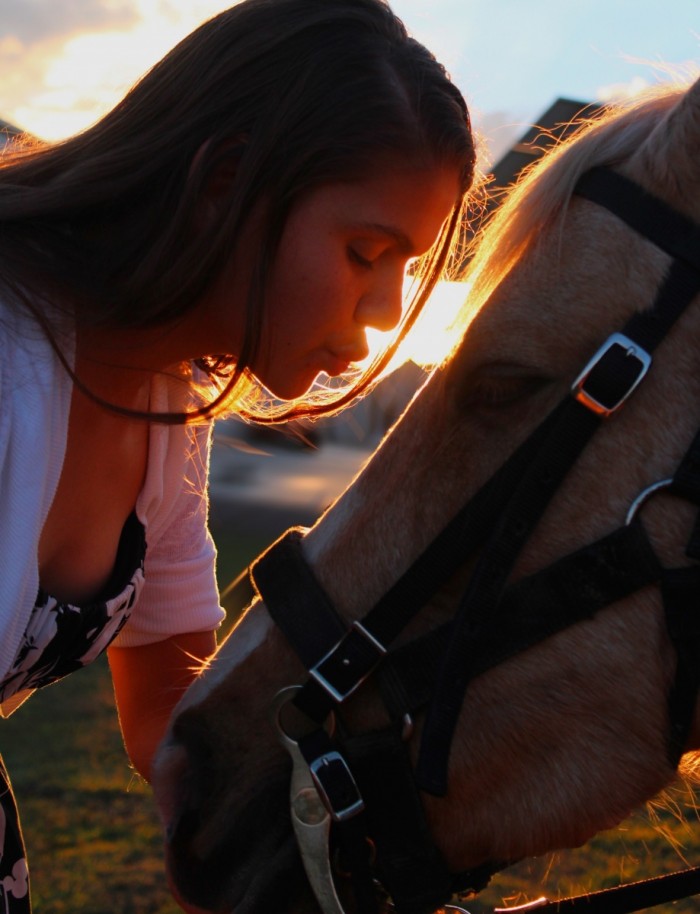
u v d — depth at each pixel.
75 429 1.26
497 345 1.20
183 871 1.32
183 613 1.58
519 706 1.22
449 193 1.20
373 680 1.26
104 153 1.21
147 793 3.73
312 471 9.50
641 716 1.20
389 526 1.28
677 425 1.16
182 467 1.43
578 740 1.21
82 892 3.03
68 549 1.30
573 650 1.20
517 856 1.25
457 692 1.21
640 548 1.16
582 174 1.23
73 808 3.60
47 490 1.14
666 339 1.16
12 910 1.26
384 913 1.33
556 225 1.22
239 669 1.34
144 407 1.36
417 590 1.24
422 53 1.22
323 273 1.16
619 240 1.18
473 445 1.22
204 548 1.59
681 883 1.33
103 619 1.31
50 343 1.13
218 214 1.16
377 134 1.14
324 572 1.31
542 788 1.22
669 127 1.19
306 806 1.25
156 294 1.19
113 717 4.53
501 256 1.26
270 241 1.16
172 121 1.19
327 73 1.15
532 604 1.19
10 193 1.23
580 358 1.17
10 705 1.41
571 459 1.17
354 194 1.15
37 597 1.20
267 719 1.31
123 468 1.33
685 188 1.17
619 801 1.21
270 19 1.18
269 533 7.43
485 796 1.24
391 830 1.26
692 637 1.16
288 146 1.13
